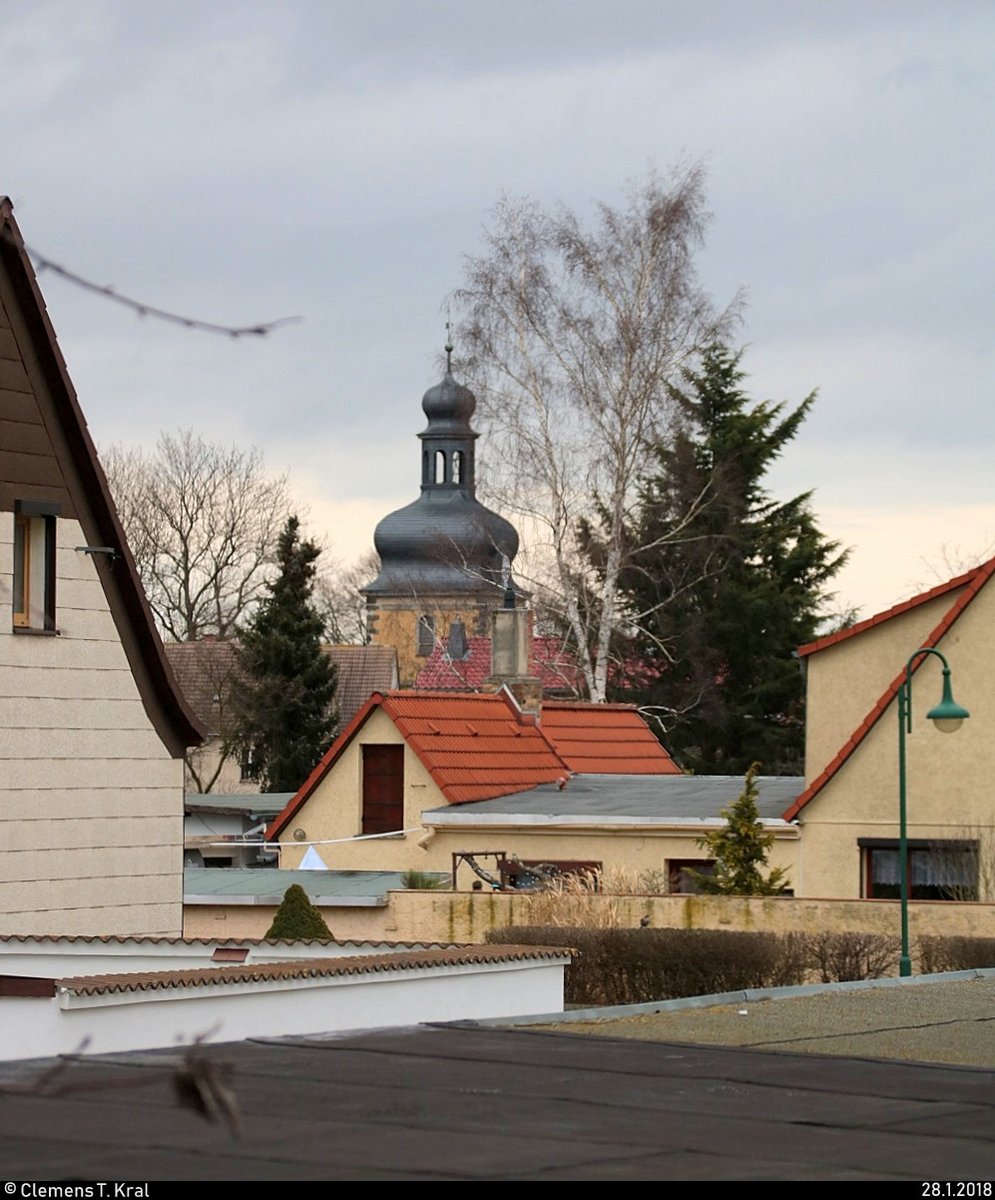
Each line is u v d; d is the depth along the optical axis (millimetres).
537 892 32594
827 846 34562
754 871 32656
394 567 122312
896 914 29500
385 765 40531
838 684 36625
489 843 37875
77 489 25234
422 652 119312
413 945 22594
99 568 25438
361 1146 10617
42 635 24641
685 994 26203
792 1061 15102
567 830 36875
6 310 24438
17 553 24766
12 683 24312
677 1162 10359
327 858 40250
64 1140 10547
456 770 39594
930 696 33875
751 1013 18562
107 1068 13516
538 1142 10906
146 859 25766
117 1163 9875
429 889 34000
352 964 17578
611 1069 14273
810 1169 10234
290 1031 16891
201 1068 4969
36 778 24516
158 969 22688
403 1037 16078
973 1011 19016
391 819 40312
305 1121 11484
